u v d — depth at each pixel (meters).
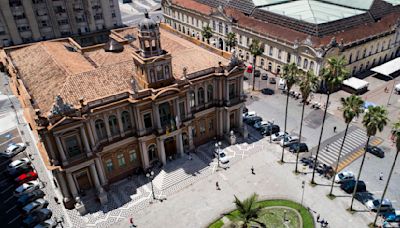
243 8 120.75
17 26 111.31
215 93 70.62
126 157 64.25
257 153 72.00
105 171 62.59
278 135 75.81
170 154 69.62
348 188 60.78
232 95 72.38
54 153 54.28
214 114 73.50
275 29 103.75
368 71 107.25
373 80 101.69
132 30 88.12
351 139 75.56
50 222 56.03
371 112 48.72
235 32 114.00
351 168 66.75
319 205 58.50
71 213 58.56
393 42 110.19
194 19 130.75
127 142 62.25
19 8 109.38
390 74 104.81
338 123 81.75
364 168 66.69
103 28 128.62
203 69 67.31
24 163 70.25
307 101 91.19
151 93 60.12
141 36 58.78
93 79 60.12
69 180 57.03
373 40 101.56
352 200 56.09
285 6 116.50
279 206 58.50
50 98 56.75
